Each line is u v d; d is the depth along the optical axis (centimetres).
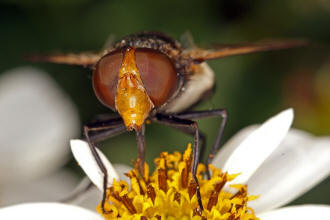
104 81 8
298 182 9
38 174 10
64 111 10
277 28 11
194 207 8
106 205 8
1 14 11
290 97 11
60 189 10
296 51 11
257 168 8
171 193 8
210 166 8
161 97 8
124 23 11
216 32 11
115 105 8
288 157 9
